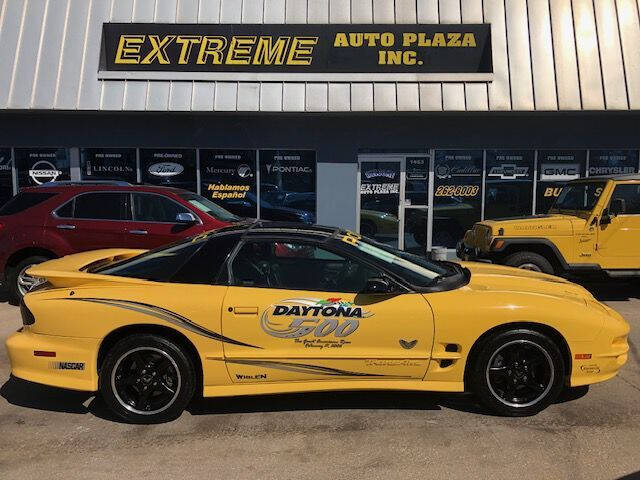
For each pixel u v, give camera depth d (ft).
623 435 11.98
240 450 11.42
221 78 34.14
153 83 34.22
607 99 33.50
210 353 12.39
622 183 24.16
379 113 34.76
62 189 24.03
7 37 34.45
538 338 12.50
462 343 12.47
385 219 37.01
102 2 34.86
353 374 12.57
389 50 34.32
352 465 10.81
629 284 29.40
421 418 12.89
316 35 34.30
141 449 11.48
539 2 34.63
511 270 16.11
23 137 36.60
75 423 12.75
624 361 13.12
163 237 22.98
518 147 36.27
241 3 34.73
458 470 10.61
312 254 13.26
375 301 12.51
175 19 34.50
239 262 13.07
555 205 27.94
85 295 12.51
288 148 36.42
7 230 23.29
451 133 36.14
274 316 12.39
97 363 12.51
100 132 36.47
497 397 12.74
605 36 34.27
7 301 24.90
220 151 36.60
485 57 34.42
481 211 36.94
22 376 12.61
